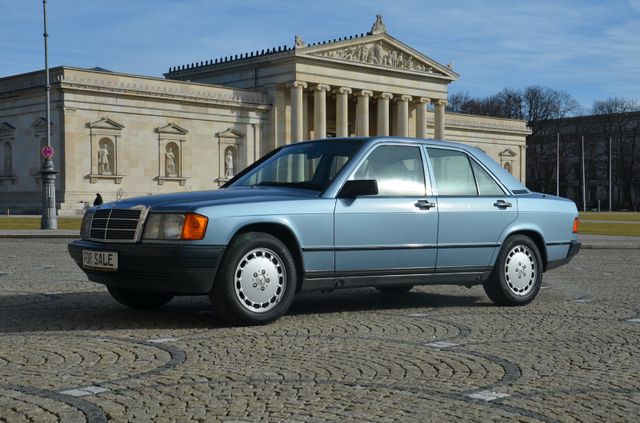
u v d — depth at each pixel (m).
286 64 86.62
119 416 5.96
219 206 9.92
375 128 101.88
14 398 6.44
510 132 113.56
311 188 11.05
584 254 25.94
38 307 11.66
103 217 10.35
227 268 9.88
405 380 7.20
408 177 11.59
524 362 8.04
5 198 78.81
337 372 7.49
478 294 14.06
